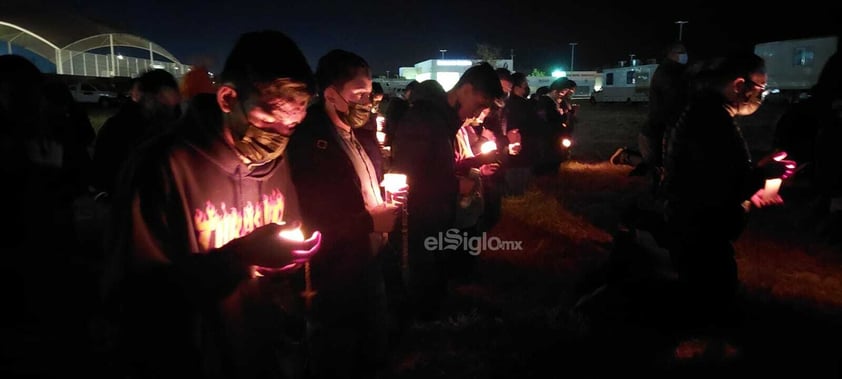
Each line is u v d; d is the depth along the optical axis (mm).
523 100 8742
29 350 2701
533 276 5758
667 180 4004
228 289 1778
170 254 1710
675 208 3912
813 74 36781
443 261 4418
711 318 4199
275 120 1714
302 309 2791
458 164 4590
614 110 43906
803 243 6883
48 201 2941
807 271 5977
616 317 4344
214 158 1778
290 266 1807
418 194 3918
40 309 2840
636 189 10375
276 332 2205
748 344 4168
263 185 1975
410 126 3857
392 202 3113
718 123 3637
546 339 4262
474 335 4320
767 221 7918
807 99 8812
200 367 1818
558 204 8883
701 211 3771
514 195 9055
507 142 6285
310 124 2746
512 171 8953
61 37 36469
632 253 4465
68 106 4871
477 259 6016
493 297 5156
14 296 2842
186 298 1765
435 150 3871
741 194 3680
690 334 4215
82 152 4578
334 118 2854
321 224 2705
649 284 4297
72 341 2650
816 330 4457
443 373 3797
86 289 2842
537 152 9445
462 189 4477
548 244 6875
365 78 2812
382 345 2941
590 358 3994
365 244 2797
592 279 4797
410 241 4125
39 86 2820
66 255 3047
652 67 49844
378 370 3094
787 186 9945
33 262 2863
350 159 2867
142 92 4496
